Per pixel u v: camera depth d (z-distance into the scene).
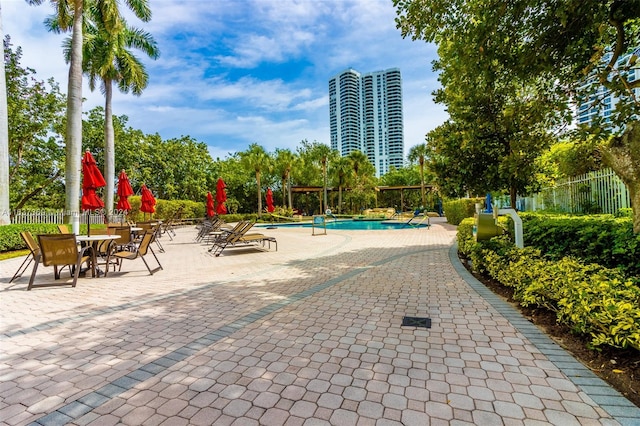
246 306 4.27
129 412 2.03
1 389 2.33
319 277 5.96
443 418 1.91
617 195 7.46
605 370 2.39
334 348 2.93
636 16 4.07
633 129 4.01
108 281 5.96
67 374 2.54
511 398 2.09
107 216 16.98
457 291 4.76
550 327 3.26
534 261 4.14
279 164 34.53
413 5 5.31
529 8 4.56
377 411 1.99
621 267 3.65
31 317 3.93
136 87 18.97
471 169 7.32
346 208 43.34
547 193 11.24
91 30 16.73
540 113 5.27
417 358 2.70
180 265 7.72
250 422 1.90
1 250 9.73
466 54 5.04
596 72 4.71
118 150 25.19
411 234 14.30
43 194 23.81
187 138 32.75
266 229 20.20
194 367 2.62
